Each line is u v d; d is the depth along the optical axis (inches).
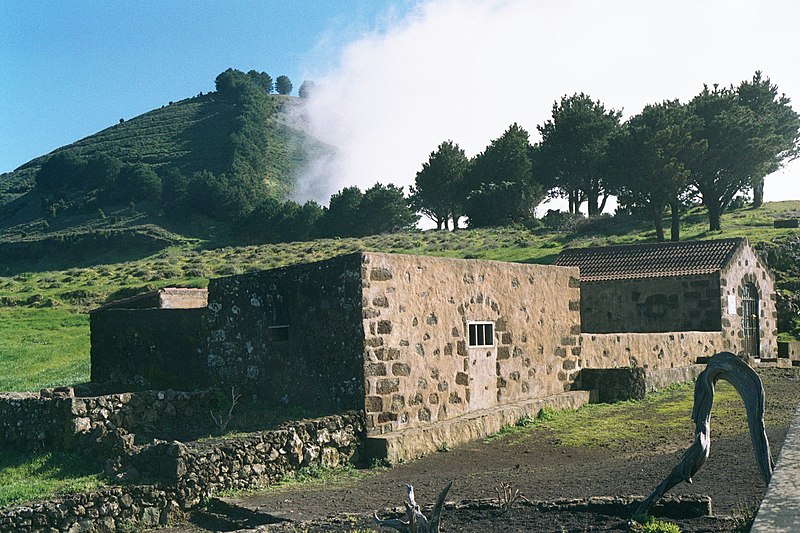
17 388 1052.5
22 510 448.1
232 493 510.0
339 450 576.7
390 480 523.8
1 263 4667.8
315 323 641.6
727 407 689.6
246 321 701.3
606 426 660.7
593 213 2763.3
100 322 835.4
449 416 663.8
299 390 651.5
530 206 3038.9
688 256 1112.8
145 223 5132.9
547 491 439.2
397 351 626.2
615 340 871.7
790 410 652.7
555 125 2763.3
